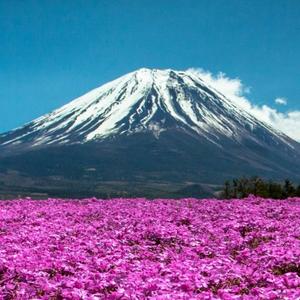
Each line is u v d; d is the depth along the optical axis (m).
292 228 22.39
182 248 18.44
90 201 35.69
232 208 29.77
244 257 16.86
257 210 28.50
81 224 23.78
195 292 12.72
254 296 11.99
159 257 16.94
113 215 26.62
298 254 16.14
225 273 14.12
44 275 14.30
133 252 17.91
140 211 28.02
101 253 17.22
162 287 12.52
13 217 26.08
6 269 14.93
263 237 20.73
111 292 12.41
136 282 12.90
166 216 26.20
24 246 18.64
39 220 25.06
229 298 11.80
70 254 16.56
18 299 12.41
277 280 13.26
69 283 12.85
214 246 18.67
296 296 11.64
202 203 33.47
